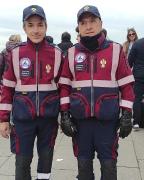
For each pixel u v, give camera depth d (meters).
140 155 3.41
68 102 2.12
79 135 2.11
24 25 2.16
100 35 2.08
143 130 4.44
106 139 2.07
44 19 2.15
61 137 4.05
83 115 2.06
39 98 2.14
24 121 2.15
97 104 2.04
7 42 4.13
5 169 3.01
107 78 2.05
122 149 3.59
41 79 2.14
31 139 2.18
